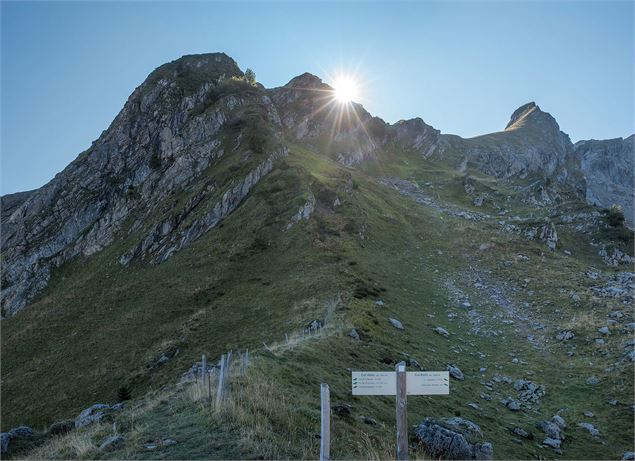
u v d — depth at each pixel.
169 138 124.06
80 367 56.19
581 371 37.38
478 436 24.48
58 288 91.12
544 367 39.12
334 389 23.66
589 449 26.97
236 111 131.62
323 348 30.77
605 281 61.19
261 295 56.72
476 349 43.06
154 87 144.12
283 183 88.25
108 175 124.81
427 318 49.19
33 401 52.38
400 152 169.75
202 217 85.31
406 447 12.34
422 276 64.00
